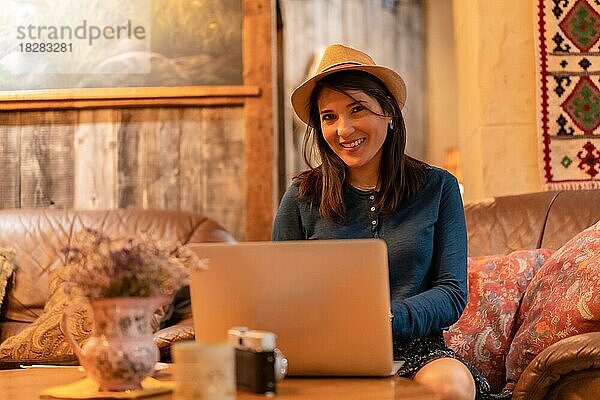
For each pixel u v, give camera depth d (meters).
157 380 1.93
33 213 3.95
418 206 2.41
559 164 3.85
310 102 2.50
